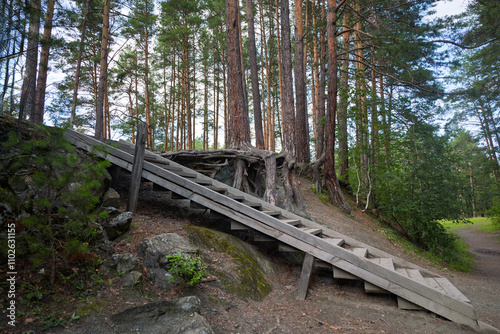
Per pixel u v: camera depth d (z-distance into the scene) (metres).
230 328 3.38
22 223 3.21
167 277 3.75
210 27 21.81
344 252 4.81
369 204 12.80
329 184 11.40
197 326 2.95
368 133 11.41
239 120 10.29
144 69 18.88
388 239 9.50
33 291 2.98
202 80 26.45
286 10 12.62
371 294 4.99
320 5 17.75
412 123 11.48
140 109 26.05
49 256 3.47
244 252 5.21
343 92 11.75
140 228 4.86
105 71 11.54
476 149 30.77
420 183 10.52
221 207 5.61
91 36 17.38
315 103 21.62
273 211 6.28
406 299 4.37
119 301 3.23
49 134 3.49
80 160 5.23
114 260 3.74
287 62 12.22
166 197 6.97
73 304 3.02
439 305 4.17
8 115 5.54
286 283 5.15
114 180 6.29
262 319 3.76
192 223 6.07
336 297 4.80
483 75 22.62
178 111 22.84
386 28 12.44
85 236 3.70
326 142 11.79
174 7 20.84
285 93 12.16
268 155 9.11
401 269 5.36
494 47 17.44
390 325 3.95
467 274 8.85
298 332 3.58
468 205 10.66
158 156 7.04
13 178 3.76
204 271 4.05
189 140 21.33
